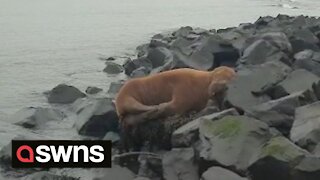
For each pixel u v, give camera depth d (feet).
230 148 32.89
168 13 187.52
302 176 29.58
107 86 72.69
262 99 41.70
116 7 206.28
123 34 130.52
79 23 153.17
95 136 48.26
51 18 164.76
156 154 38.73
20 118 53.26
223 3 233.55
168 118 40.73
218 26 147.74
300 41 66.39
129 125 41.60
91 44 113.91
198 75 42.22
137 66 78.02
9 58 95.71
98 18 167.12
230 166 31.68
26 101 63.72
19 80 76.95
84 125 48.65
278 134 34.96
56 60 94.53
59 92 62.80
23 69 85.71
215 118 36.94
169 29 140.56
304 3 227.61
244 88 41.70
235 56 65.41
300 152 30.45
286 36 67.46
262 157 30.58
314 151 32.09
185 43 79.46
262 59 58.54
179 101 41.06
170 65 65.82
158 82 41.98
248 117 36.09
